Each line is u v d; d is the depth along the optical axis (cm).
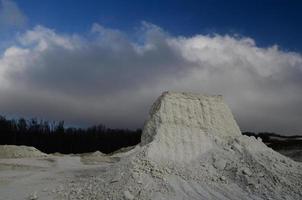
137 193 1565
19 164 3319
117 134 8194
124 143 8081
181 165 1800
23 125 7706
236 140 1992
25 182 2289
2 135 7288
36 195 1811
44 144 7644
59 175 2505
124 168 1772
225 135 2055
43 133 7806
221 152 1903
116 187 1638
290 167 1827
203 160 1856
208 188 1630
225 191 1609
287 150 5194
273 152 1984
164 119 2016
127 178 1672
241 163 1808
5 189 2098
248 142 1978
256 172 1730
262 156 1878
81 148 7838
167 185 1614
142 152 1842
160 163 1775
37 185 2122
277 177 1689
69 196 1714
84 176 2234
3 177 2562
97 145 7944
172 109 2056
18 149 4512
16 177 2556
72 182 1992
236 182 1691
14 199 1833
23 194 1912
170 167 1759
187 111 2069
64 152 7706
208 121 2069
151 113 2172
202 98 2141
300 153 4553
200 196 1553
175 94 2122
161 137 1923
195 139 1958
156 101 2188
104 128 8294
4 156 4303
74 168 3055
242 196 1570
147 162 1756
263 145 2027
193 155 1884
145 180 1642
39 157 4247
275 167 1786
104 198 1584
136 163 1766
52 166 3403
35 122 7894
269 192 1596
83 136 7988
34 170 3080
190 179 1688
